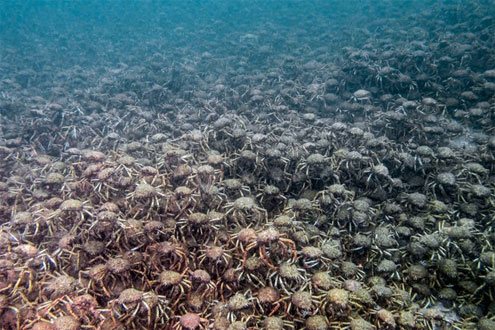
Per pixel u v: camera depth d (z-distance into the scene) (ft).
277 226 5.64
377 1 29.63
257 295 4.93
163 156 7.73
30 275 5.27
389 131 9.72
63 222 6.29
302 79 15.25
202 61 19.97
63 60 22.70
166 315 4.79
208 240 5.90
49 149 10.23
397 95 11.98
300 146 8.34
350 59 13.47
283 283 5.00
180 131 10.72
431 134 9.14
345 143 8.59
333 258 5.60
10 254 5.65
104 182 6.57
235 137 8.32
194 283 5.14
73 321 4.36
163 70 15.55
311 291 4.99
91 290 5.04
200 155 8.48
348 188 7.88
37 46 24.63
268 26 26.58
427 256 6.27
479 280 5.89
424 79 11.84
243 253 5.17
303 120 10.89
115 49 25.00
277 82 14.57
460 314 5.70
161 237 5.79
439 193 7.75
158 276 5.28
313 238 6.26
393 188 7.69
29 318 4.88
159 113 12.35
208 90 15.12
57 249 5.63
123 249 5.69
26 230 6.18
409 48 15.08
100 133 10.94
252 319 4.74
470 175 7.77
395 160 8.05
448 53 14.21
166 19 33.45
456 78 12.14
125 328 4.69
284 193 7.82
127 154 8.54
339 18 28.17
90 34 28.91
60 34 27.55
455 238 6.14
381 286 5.33
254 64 18.81
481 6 18.79
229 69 17.89
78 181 7.36
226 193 7.22
